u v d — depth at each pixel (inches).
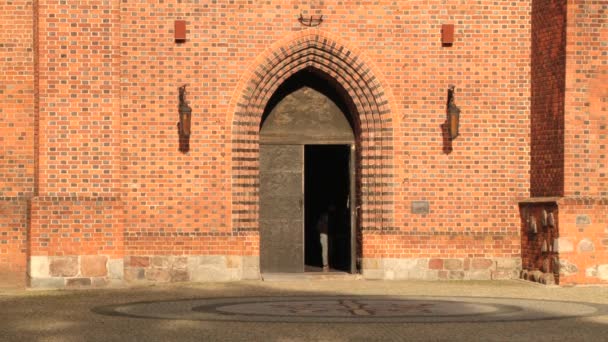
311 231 1347.2
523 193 1051.3
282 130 1083.9
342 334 647.1
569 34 984.9
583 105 986.1
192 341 621.9
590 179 987.3
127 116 1026.1
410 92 1047.0
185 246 1024.2
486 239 1045.2
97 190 991.0
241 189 1034.1
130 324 695.7
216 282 1015.0
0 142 1019.3
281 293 913.5
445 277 1042.7
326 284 994.1
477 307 796.0
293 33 1040.2
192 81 1031.6
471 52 1050.1
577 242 978.7
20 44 1019.9
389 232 1043.9
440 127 1047.6
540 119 1031.0
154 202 1026.7
